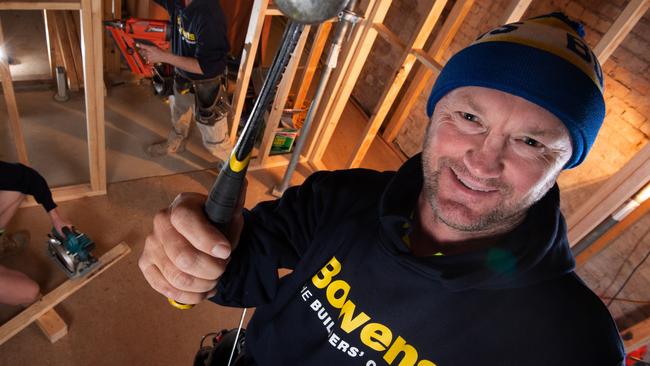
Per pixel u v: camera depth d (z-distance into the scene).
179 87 2.84
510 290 0.71
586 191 3.05
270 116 3.26
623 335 2.68
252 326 0.97
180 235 0.64
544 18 0.68
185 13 2.54
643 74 2.65
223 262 0.64
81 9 2.01
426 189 0.73
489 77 0.62
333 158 4.04
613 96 2.82
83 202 2.87
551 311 0.69
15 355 2.12
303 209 0.91
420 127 4.14
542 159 0.62
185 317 2.49
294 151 3.16
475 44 0.68
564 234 0.74
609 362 0.66
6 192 2.09
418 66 3.98
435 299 0.73
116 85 3.76
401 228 0.77
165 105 3.77
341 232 0.83
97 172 2.82
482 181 0.64
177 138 3.31
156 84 3.04
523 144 0.62
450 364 0.72
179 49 2.78
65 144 3.17
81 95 3.54
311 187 0.93
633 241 2.72
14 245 2.46
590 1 2.85
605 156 2.91
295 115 3.78
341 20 2.44
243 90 3.06
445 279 0.70
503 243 0.71
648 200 2.50
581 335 0.67
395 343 0.76
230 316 2.57
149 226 2.87
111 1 3.47
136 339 2.33
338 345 0.81
